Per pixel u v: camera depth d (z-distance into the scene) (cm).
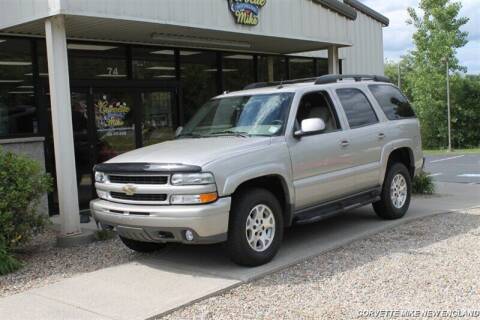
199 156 583
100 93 1034
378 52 1730
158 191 577
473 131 3478
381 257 638
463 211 906
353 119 764
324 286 547
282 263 617
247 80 1348
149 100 1116
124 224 601
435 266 595
